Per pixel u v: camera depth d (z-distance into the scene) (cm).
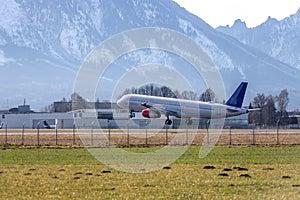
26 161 16125
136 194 10031
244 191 10356
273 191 10356
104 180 11819
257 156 17738
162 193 10144
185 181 11656
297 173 13050
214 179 11956
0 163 15550
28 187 10825
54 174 12825
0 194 10062
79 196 9850
